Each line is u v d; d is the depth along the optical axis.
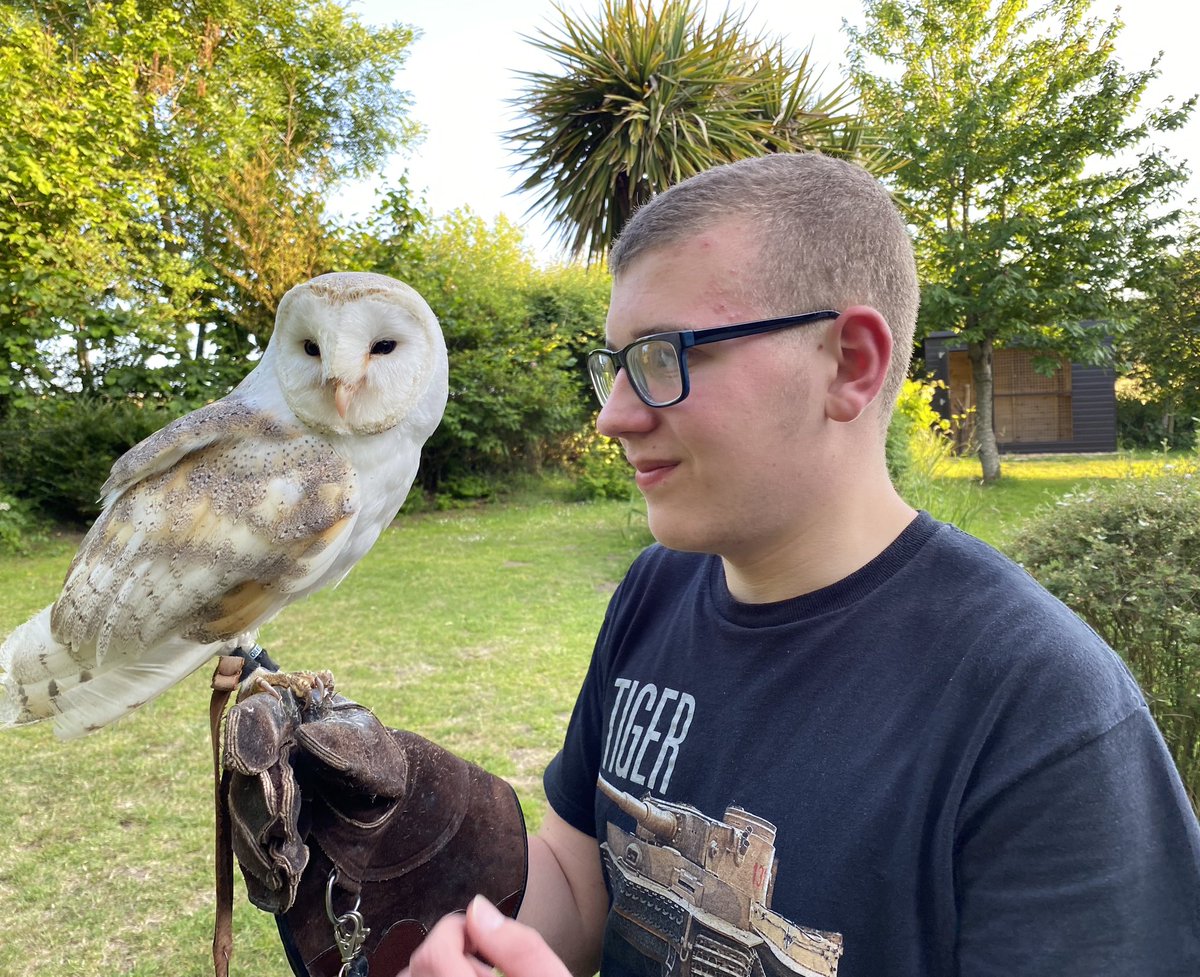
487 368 11.30
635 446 0.91
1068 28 12.06
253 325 10.99
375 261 11.24
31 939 2.59
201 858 3.01
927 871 0.75
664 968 0.91
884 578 0.88
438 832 1.12
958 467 10.85
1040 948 0.67
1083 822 0.68
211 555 1.46
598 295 13.72
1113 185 12.27
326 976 1.06
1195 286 17.88
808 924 0.78
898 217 0.92
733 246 0.83
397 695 4.35
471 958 0.73
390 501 1.71
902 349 0.91
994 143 12.12
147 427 9.22
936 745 0.76
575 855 1.20
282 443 1.54
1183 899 0.67
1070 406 17.80
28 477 9.09
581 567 7.47
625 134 7.02
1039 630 0.77
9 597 6.48
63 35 11.92
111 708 1.56
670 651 1.06
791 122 7.36
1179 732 2.47
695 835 0.90
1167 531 2.52
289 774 0.96
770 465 0.84
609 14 7.05
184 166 11.06
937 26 12.41
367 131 18.69
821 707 0.85
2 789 3.46
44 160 8.67
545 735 3.88
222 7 13.81
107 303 9.70
